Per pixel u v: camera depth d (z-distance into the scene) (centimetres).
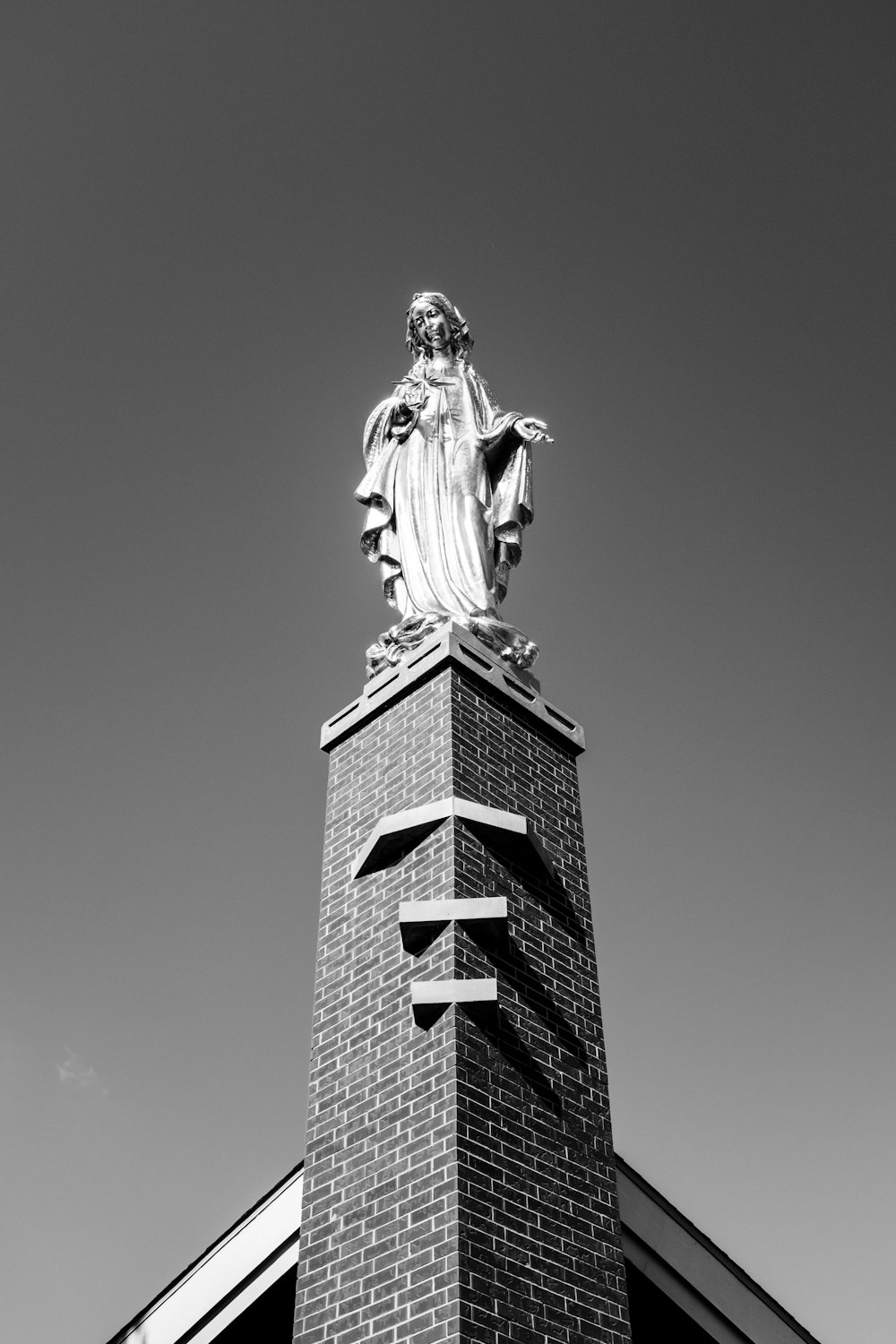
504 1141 874
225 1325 1078
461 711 1096
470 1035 902
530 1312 813
